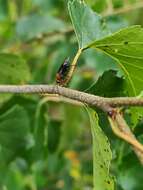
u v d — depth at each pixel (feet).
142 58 0.62
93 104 0.57
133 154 0.75
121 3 1.05
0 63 0.87
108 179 0.61
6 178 1.07
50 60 1.18
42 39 1.19
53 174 1.18
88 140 1.20
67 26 1.19
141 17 1.17
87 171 1.18
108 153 0.59
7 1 1.24
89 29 0.65
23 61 0.87
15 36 1.22
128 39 0.60
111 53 0.63
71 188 1.18
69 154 1.19
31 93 0.63
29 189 1.13
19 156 0.94
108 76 0.67
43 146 0.93
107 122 0.69
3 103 0.92
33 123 0.93
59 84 0.62
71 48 1.14
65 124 1.12
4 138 0.93
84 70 1.15
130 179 0.76
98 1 1.02
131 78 0.65
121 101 0.56
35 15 1.19
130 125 0.69
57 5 1.21
